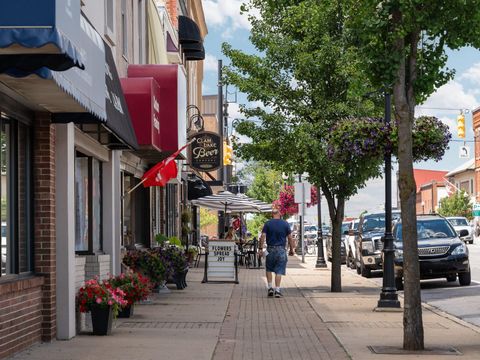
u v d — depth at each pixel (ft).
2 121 39.91
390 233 62.64
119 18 69.67
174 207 118.52
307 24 78.43
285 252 74.08
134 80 63.77
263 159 80.79
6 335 38.34
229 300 70.49
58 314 45.37
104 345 43.29
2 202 39.81
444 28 42.52
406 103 41.86
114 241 60.29
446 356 39.86
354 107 77.36
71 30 30.76
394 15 41.65
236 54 80.43
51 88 37.73
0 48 28.09
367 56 42.24
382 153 61.82
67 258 45.42
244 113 80.69
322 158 76.48
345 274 112.06
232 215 181.06
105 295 47.29
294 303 68.03
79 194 54.34
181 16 132.26
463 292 78.95
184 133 78.13
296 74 78.69
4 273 40.04
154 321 54.80
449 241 86.07
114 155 61.21
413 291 41.86
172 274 76.59
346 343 44.39
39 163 44.19
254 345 44.06
